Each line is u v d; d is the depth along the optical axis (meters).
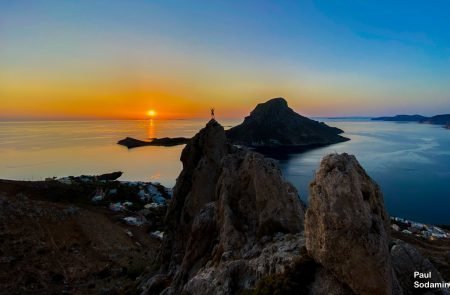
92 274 70.56
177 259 47.09
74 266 73.31
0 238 77.62
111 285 63.97
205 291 27.83
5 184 136.38
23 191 134.00
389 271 19.17
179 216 54.25
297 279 21.95
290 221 33.91
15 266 66.19
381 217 23.00
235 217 36.97
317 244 21.28
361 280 18.89
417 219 153.88
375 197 22.77
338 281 20.23
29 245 78.31
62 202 133.50
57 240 86.44
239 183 40.53
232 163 44.69
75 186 160.12
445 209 166.62
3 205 96.12
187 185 56.31
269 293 22.03
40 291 58.78
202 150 56.94
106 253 85.94
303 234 30.00
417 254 23.55
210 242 39.75
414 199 182.00
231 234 34.62
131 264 79.56
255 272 26.56
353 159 23.03
